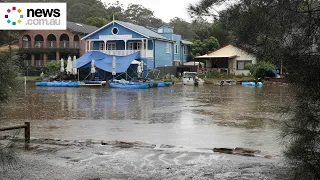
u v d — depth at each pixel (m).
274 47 4.23
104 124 12.84
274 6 4.15
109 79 39.69
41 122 13.29
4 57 4.87
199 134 10.90
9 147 5.87
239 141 9.81
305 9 4.06
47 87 34.41
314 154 4.46
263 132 11.09
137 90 30.58
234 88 32.38
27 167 7.05
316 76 4.09
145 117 14.58
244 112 15.95
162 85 35.75
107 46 45.84
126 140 9.99
